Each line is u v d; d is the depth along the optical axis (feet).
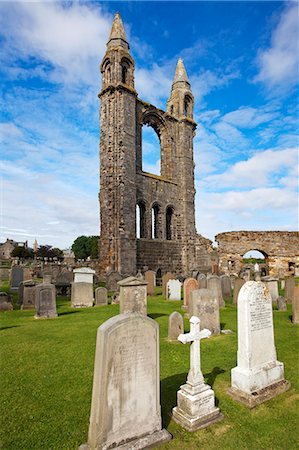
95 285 76.74
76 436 14.56
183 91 113.19
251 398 17.31
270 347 19.61
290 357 25.40
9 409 16.98
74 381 20.58
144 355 14.49
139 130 95.76
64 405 17.43
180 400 16.15
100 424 12.89
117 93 88.17
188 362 24.16
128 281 37.24
